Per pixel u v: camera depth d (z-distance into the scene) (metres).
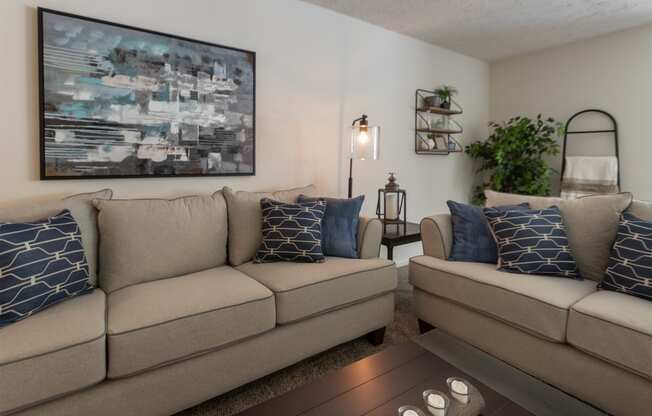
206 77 2.35
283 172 2.78
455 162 4.11
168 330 1.38
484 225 2.24
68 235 1.55
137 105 2.12
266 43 2.62
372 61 3.25
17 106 1.84
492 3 2.82
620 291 1.67
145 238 1.82
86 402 1.25
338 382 1.14
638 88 3.27
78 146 1.97
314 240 2.11
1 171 1.82
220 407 1.59
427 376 1.17
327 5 2.85
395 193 2.81
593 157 3.49
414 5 2.85
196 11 2.32
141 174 2.17
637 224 1.75
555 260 1.92
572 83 3.70
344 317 1.95
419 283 2.21
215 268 2.05
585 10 2.94
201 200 2.11
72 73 1.93
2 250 1.30
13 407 1.11
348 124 3.13
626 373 1.40
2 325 1.25
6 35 1.79
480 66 4.24
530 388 1.16
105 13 2.03
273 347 1.69
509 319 1.75
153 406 1.39
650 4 2.82
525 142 3.64
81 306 1.44
